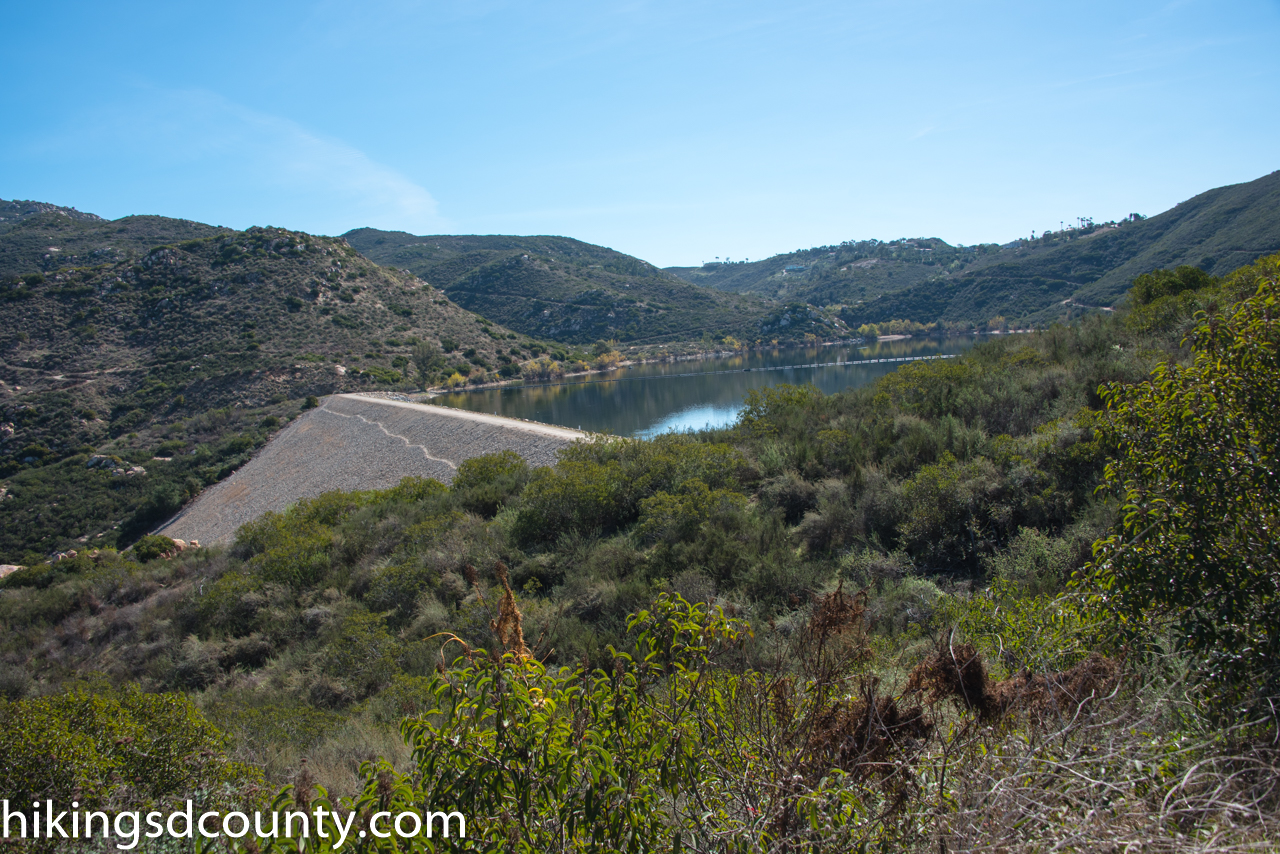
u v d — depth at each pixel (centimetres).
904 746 300
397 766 626
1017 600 596
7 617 2322
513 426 3744
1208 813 251
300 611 1656
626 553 1348
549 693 284
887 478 1240
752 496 1471
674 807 294
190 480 5350
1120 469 470
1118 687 308
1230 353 414
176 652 1581
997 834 245
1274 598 352
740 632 363
